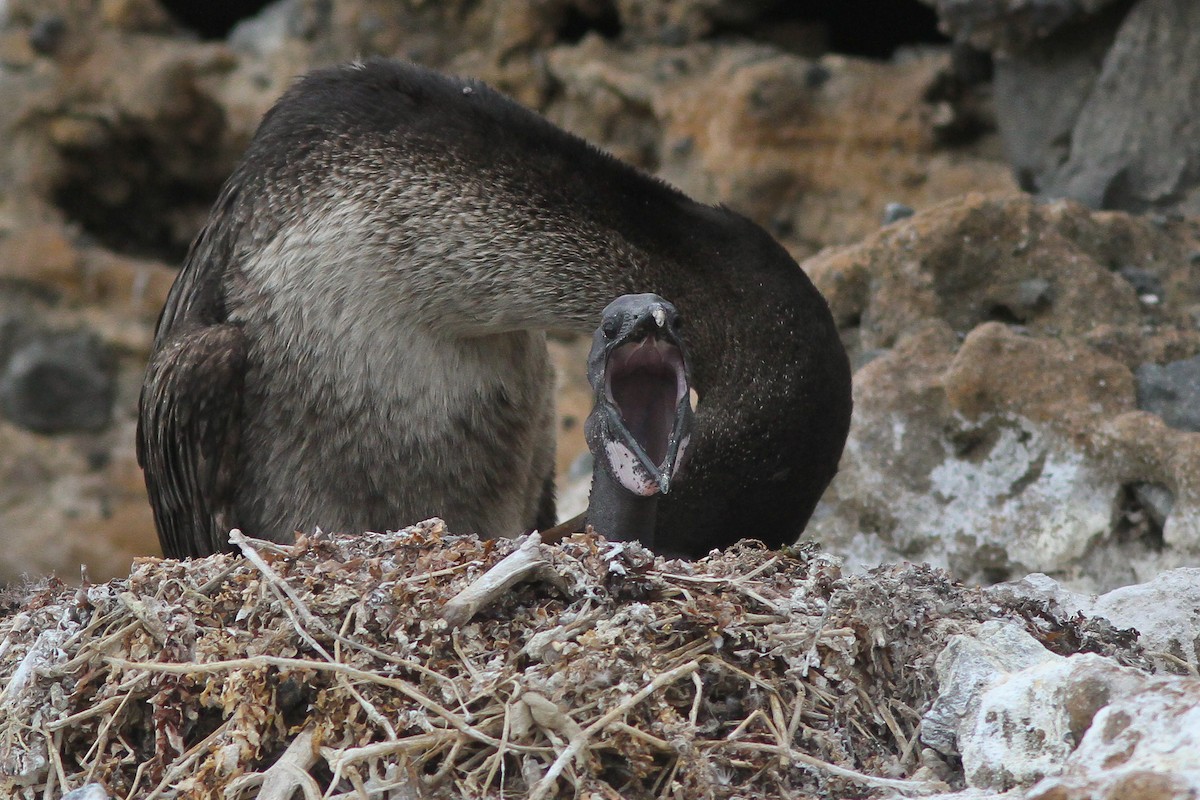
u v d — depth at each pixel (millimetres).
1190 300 14445
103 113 26469
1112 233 14758
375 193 11742
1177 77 16516
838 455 11617
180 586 8969
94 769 8500
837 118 20031
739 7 21469
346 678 8234
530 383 12594
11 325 26156
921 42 21312
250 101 25188
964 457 13516
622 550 8734
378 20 23922
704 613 8422
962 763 8070
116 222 27734
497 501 12383
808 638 8414
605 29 22766
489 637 8508
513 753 7949
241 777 8070
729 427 11414
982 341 13398
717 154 20328
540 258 11781
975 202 14492
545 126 12008
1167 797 6453
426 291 11758
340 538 9336
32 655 8836
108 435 26203
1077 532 12805
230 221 12250
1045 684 7836
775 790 7973
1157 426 12508
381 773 8070
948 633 8766
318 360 11742
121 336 26203
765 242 11781
